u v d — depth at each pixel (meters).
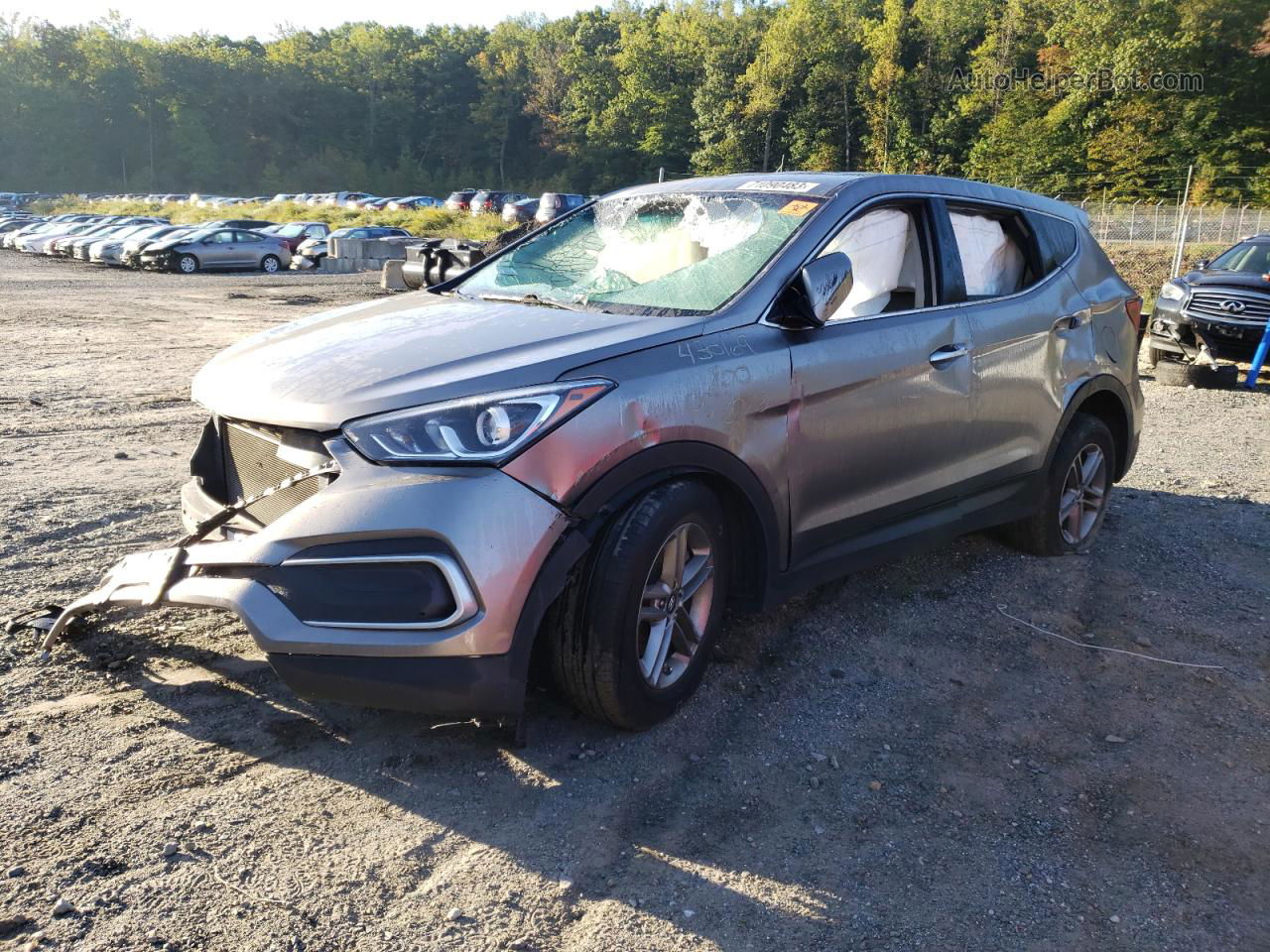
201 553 2.72
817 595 4.18
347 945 2.12
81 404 8.21
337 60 134.00
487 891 2.31
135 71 120.31
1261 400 9.73
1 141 113.81
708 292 3.29
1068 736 3.14
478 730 3.00
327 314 3.67
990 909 2.32
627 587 2.74
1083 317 4.55
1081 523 4.86
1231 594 4.36
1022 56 79.00
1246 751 3.08
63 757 2.76
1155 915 2.32
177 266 27.62
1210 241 37.78
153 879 2.29
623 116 114.50
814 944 2.18
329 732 2.96
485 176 130.38
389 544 2.51
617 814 2.62
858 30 95.19
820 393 3.28
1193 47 58.34
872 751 3.00
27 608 3.73
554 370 2.72
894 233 3.77
